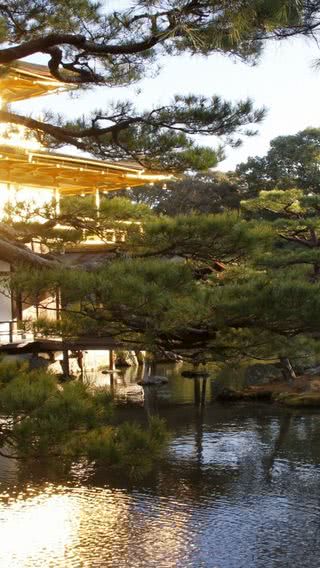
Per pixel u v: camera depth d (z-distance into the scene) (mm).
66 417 5918
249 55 6547
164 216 8586
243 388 26297
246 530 12953
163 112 8797
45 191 30328
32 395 5949
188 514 13812
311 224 26594
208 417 22797
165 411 23766
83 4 7715
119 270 6879
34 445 5867
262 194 28766
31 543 12336
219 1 5824
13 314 27422
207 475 16438
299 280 7730
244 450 18547
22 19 8094
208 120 8688
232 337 8258
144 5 6453
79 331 8305
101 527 13203
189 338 7883
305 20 5527
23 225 9711
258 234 8062
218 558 11719
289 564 11320
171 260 7656
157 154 9125
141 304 6680
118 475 16562
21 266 6906
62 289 6688
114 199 10016
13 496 15047
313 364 28016
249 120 8836
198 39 6324
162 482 15906
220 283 8750
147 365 29938
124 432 6332
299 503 14383
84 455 6066
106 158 9594
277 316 7262
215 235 7902
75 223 9969
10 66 8438
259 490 15242
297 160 50344
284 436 19969
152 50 8227
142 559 11609
